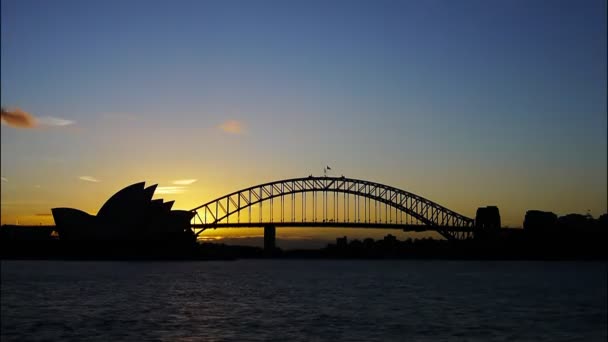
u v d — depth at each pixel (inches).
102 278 5162.4
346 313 2588.6
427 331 2117.4
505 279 5511.8
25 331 2079.2
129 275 5743.1
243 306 2866.6
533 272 7253.9
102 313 2559.1
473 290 4008.4
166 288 4018.2
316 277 5767.7
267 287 4212.6
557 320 2444.6
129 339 1929.1
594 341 1982.0
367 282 4923.7
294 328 2159.2
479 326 2247.8
